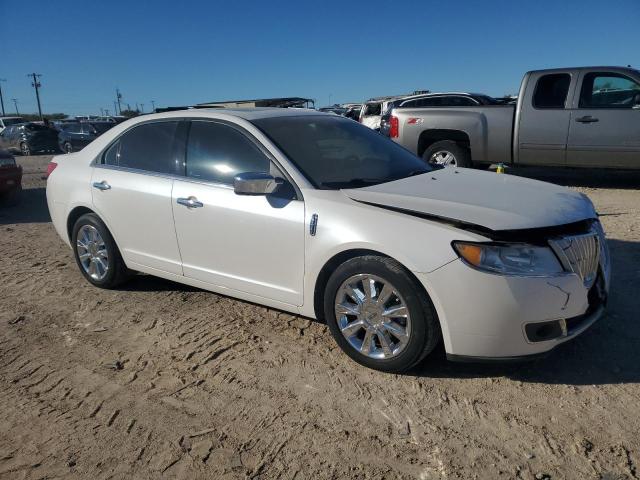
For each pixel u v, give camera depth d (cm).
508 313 300
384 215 330
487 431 286
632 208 767
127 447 285
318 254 349
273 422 301
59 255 636
